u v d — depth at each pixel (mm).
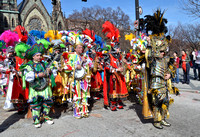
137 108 4922
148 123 3750
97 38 5820
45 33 5488
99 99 6148
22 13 43500
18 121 3980
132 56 5316
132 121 3881
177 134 3184
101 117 4176
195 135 3133
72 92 4191
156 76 3355
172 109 4746
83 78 4121
